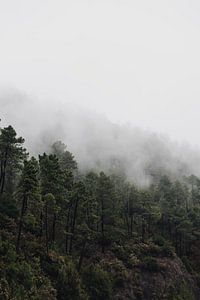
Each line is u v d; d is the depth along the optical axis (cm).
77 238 6394
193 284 7181
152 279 6494
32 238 5528
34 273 4581
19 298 3938
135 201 8175
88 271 5478
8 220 5441
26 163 5159
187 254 8169
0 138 5878
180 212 8231
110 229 7056
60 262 5234
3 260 4344
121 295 5803
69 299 4638
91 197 6341
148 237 7906
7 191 6544
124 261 6588
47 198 5306
